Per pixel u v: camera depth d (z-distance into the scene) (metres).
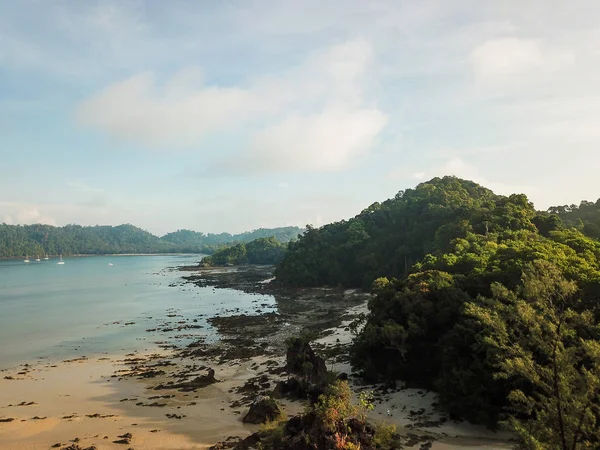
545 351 19.06
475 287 42.91
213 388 43.81
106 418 36.66
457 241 79.56
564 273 37.94
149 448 30.47
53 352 60.38
